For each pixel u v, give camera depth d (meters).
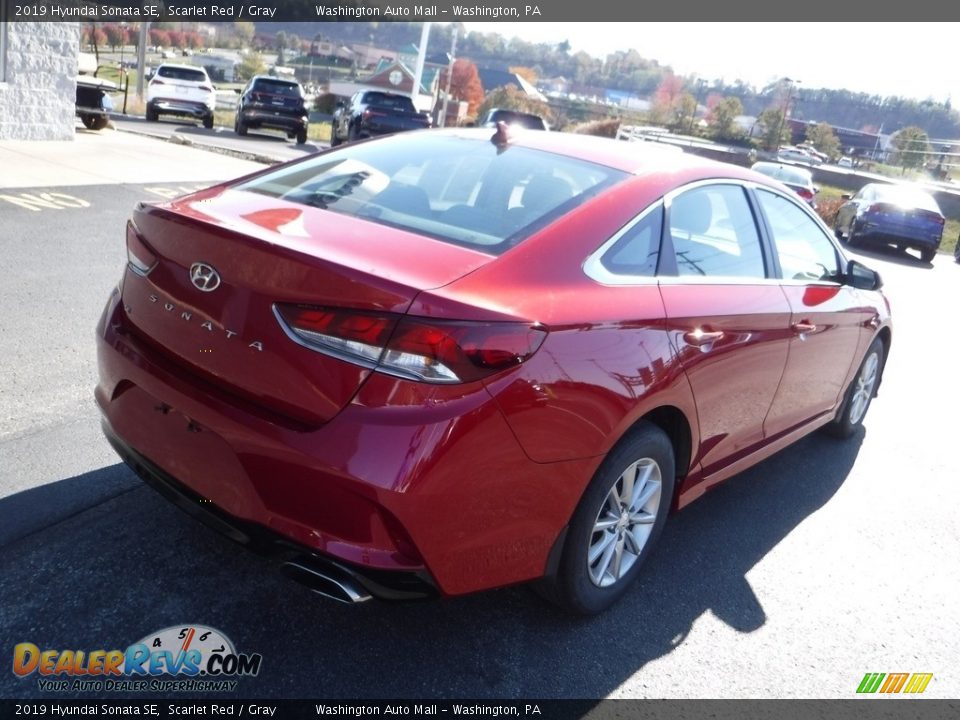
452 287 2.33
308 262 2.27
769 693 2.77
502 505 2.42
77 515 3.16
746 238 3.59
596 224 2.82
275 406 2.34
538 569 2.67
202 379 2.48
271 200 2.89
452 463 2.25
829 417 4.73
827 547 3.83
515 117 20.47
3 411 3.87
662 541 3.68
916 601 3.46
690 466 3.26
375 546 2.26
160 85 22.47
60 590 2.73
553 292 2.54
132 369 2.62
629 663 2.81
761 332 3.43
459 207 2.85
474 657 2.72
